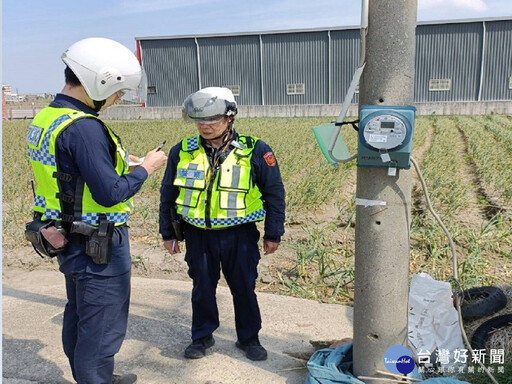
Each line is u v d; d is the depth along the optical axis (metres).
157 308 4.49
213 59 36.78
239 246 3.36
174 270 5.61
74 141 2.49
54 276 5.44
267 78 36.22
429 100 34.09
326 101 35.56
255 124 25.98
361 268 2.84
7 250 6.23
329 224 6.77
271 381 3.31
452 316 3.42
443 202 7.86
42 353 3.72
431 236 5.84
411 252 5.77
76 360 2.82
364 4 2.59
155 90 38.03
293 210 7.70
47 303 4.64
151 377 3.39
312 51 35.19
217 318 3.63
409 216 2.78
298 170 11.40
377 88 2.62
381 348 2.88
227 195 3.23
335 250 5.88
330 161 2.79
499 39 32.47
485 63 32.91
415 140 16.75
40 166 2.61
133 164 3.01
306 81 35.62
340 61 34.81
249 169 3.25
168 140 18.66
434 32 33.19
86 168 2.49
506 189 8.18
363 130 2.56
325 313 4.33
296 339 3.86
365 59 2.65
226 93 3.14
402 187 2.71
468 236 5.93
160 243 6.44
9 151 15.82
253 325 3.56
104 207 2.66
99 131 2.54
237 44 36.22
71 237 2.68
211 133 3.14
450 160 12.12
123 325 2.91
